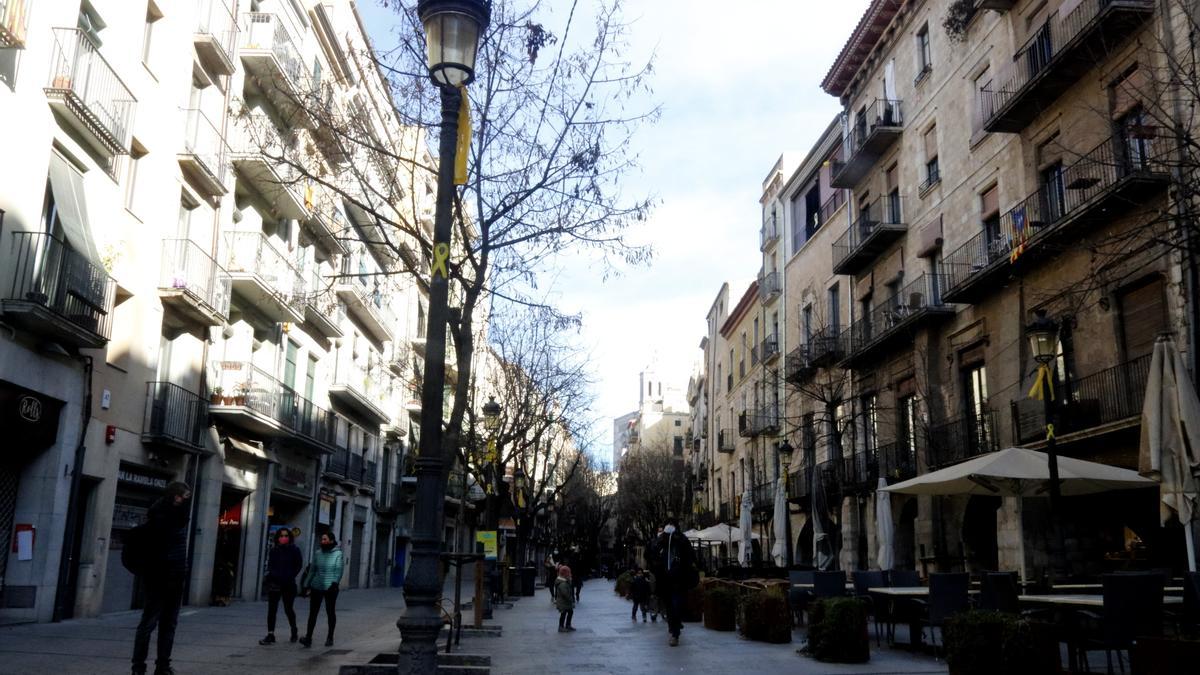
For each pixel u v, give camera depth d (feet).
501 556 112.37
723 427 169.37
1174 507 33.78
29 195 47.96
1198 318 49.08
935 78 85.40
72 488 52.42
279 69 74.38
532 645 43.70
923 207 86.79
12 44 45.16
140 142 60.75
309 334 97.71
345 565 110.63
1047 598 30.78
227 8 75.51
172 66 65.31
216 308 71.31
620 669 32.73
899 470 83.66
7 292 46.16
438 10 24.29
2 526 48.83
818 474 85.87
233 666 32.50
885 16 95.25
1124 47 56.59
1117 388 55.62
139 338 61.21
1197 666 19.33
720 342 176.86
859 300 102.17
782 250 130.93
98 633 44.04
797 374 109.91
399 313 134.72
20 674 28.76
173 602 26.91
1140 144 52.24
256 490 82.43
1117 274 56.13
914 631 38.55
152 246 62.75
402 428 134.00
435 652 21.80
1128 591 26.27
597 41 39.42
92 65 53.11
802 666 32.86
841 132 108.27
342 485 108.78
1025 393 66.28
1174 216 32.60
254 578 81.35
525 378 104.58
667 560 42.88
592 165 39.93
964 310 77.41
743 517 96.78
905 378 87.45
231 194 75.82
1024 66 68.03
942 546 78.23
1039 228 63.31
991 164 74.08
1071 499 63.77
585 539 246.88
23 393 48.11
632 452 303.68
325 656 36.42
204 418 70.38
